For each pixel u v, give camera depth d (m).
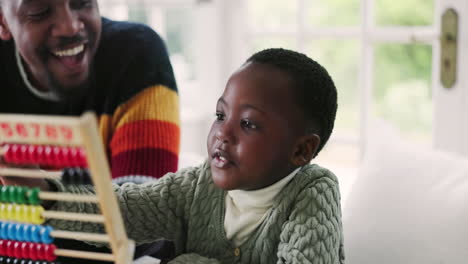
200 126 2.59
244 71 0.97
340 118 2.34
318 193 0.99
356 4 2.27
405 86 2.29
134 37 1.36
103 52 1.34
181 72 2.71
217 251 1.07
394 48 2.25
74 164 0.75
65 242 1.13
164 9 2.66
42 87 1.30
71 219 0.85
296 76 0.97
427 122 2.34
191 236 1.09
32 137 0.67
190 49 2.70
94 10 1.23
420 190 1.36
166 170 1.27
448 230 1.27
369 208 1.38
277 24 2.46
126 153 1.27
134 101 1.32
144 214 1.06
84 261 1.15
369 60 2.21
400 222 1.32
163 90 1.35
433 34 2.01
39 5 1.16
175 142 1.33
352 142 2.29
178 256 1.06
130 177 1.23
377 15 2.23
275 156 0.95
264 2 2.47
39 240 0.81
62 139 0.66
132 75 1.33
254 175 0.94
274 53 1.00
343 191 2.15
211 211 1.07
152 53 1.36
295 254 0.92
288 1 2.42
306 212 0.96
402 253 1.28
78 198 0.78
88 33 1.23
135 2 2.58
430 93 2.23
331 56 2.33
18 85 1.31
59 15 1.17
